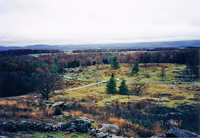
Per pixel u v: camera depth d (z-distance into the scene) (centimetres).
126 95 7188
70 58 18025
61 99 5453
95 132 1343
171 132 1108
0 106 2217
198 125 1766
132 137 1340
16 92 7175
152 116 2503
